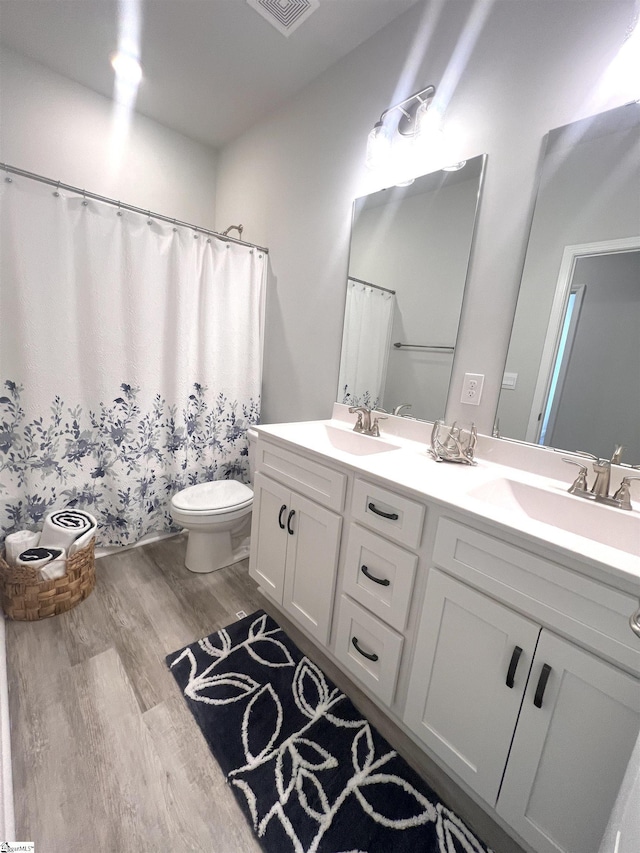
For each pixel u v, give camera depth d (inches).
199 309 81.1
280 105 82.2
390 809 38.4
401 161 60.7
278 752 43.1
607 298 42.5
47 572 59.5
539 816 32.5
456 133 53.8
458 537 36.5
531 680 32.0
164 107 87.0
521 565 32.2
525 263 48.3
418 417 61.9
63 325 65.8
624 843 20.6
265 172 87.7
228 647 57.7
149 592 69.0
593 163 42.6
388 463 48.3
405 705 43.0
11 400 63.2
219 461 90.2
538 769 32.1
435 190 56.7
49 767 39.6
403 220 61.1
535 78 46.0
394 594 42.9
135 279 71.3
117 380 72.9
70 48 71.1
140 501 80.5
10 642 55.1
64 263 64.3
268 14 60.3
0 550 63.9
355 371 71.1
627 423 41.6
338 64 69.2
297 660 56.1
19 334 61.8
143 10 61.2
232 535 85.5
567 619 29.9
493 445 52.2
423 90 52.5
